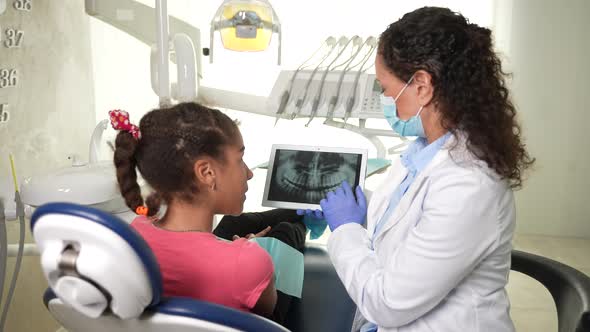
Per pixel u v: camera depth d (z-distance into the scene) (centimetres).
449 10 93
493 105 91
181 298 74
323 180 141
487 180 88
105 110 242
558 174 302
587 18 279
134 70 263
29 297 197
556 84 288
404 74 93
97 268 64
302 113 172
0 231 143
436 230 86
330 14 295
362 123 182
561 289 119
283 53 298
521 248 295
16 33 178
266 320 77
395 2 292
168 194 93
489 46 92
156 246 91
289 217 165
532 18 283
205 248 90
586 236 307
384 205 111
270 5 170
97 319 75
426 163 100
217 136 92
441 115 93
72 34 213
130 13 181
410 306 88
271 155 147
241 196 99
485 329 94
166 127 90
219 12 169
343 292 136
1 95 173
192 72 172
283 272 130
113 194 132
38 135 194
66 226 63
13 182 146
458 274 88
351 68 179
